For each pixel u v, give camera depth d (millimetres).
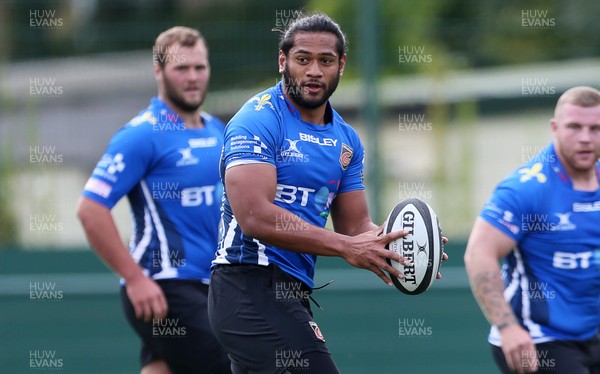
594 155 17266
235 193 14945
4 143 28375
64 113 28672
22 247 28281
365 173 27734
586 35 38562
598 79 33688
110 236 19844
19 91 28469
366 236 15164
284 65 15672
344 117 29875
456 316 28000
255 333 15492
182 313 20188
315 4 39219
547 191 17391
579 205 17406
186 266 20281
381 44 27828
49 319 28141
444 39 31500
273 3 28172
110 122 28812
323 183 15859
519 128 29609
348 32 28031
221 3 28359
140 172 20125
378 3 27766
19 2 28656
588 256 17484
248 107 15586
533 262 17719
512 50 33531
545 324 17656
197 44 20578
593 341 17891
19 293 28016
